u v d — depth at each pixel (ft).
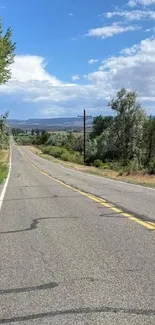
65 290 16.72
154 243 24.99
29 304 15.30
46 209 41.83
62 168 167.43
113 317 13.94
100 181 88.58
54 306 15.05
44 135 588.50
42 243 25.64
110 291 16.48
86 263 20.74
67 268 19.92
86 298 15.76
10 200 50.85
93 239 26.45
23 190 65.00
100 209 40.86
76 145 395.34
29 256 22.44
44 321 13.76
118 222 32.83
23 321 13.80
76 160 263.08
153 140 233.55
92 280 17.95
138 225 31.27
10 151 428.56
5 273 19.29
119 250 23.34
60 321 13.73
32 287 17.21
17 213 39.24
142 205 43.32
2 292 16.66
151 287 16.88
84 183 81.10
